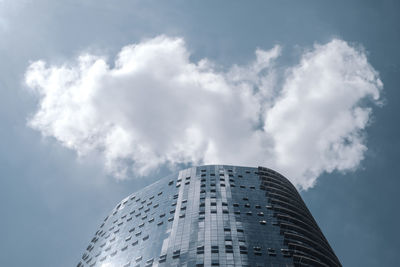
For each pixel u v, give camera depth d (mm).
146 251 71125
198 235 69375
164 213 82250
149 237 75625
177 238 70312
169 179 98688
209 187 88062
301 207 87062
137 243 76062
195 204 81188
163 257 66438
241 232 69938
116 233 86562
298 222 76438
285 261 62781
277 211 79750
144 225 81875
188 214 77750
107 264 75500
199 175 95875
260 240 67875
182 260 63812
